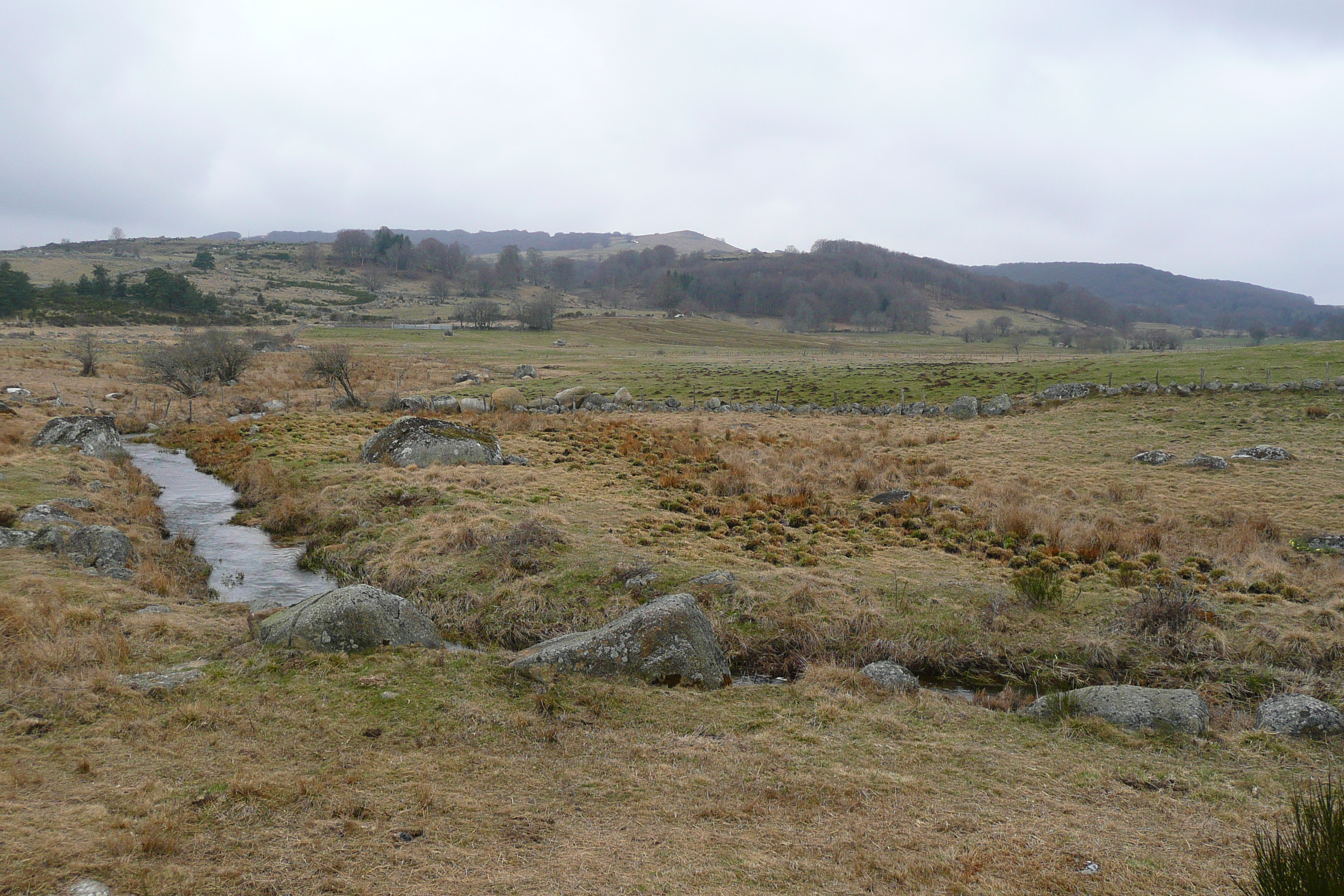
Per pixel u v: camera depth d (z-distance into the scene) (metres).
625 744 9.55
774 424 46.75
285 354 94.00
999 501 25.92
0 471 23.52
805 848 7.21
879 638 14.67
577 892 6.19
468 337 131.75
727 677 12.38
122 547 17.08
